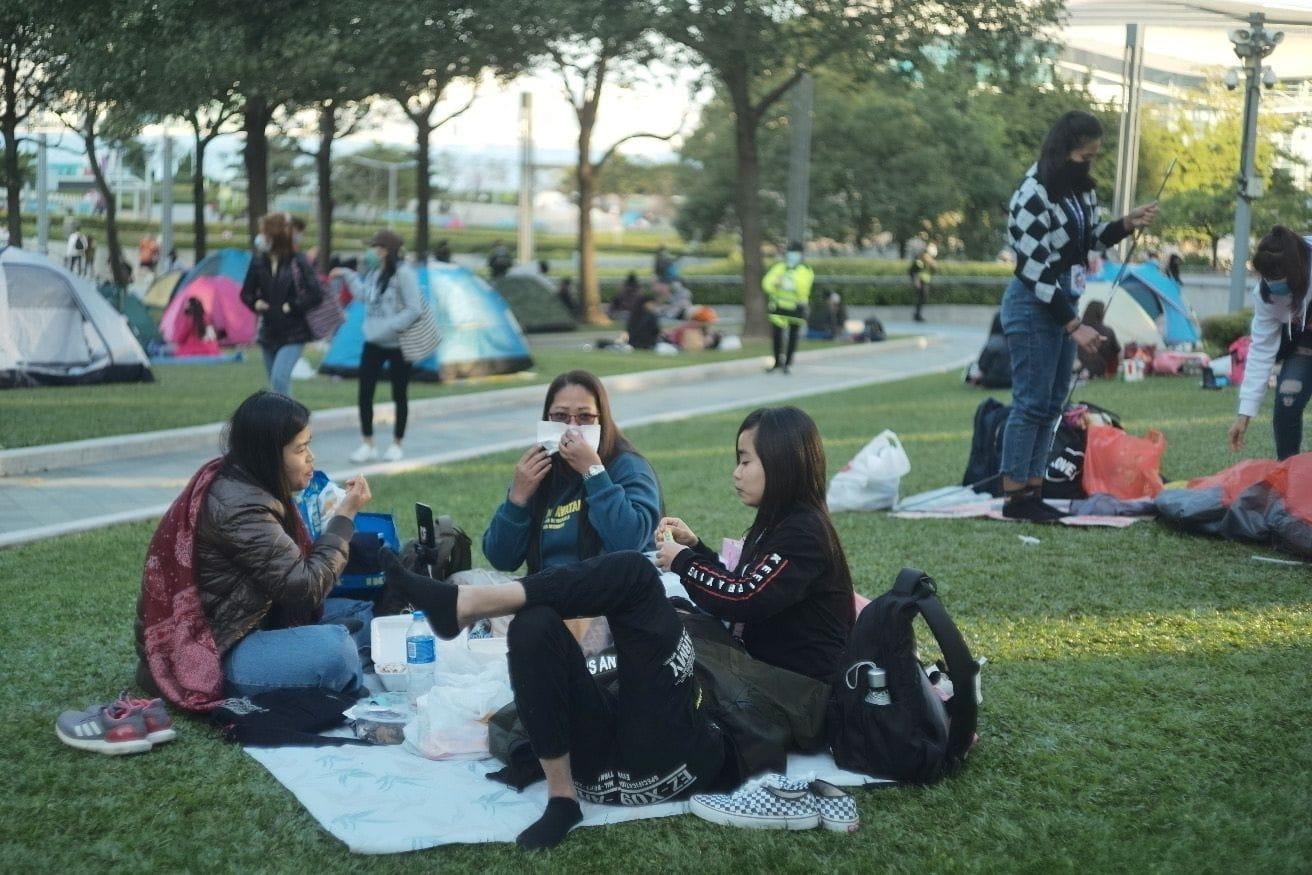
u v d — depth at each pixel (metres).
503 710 4.09
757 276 26.75
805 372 20.50
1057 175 7.04
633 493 4.67
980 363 17.45
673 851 3.51
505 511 4.71
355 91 20.14
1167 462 9.59
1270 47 19.33
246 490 4.52
